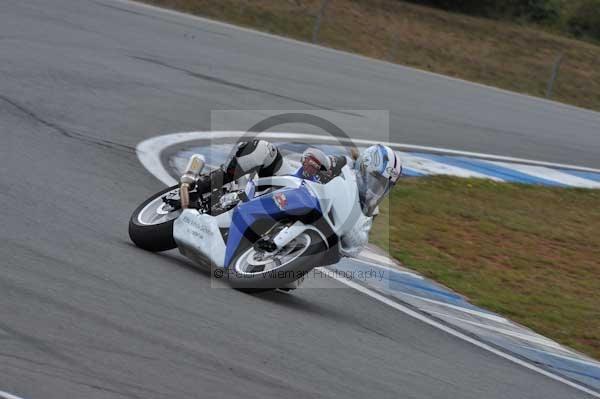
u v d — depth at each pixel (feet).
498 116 130.62
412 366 36.76
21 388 25.20
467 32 231.50
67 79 84.94
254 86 104.01
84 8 135.44
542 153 110.22
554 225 80.18
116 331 30.96
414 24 223.51
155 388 27.35
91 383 26.61
